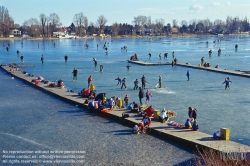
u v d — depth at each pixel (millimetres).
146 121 26703
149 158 21250
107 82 49438
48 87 44656
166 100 36781
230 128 26484
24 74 57188
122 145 23562
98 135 25719
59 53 107625
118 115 29906
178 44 159625
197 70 62281
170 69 64438
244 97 37969
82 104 34719
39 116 31344
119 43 176500
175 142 24125
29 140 24719
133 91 42344
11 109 34062
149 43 173750
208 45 147000
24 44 166000
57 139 24891
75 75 51969
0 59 88688
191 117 28062
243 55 91438
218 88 43844
